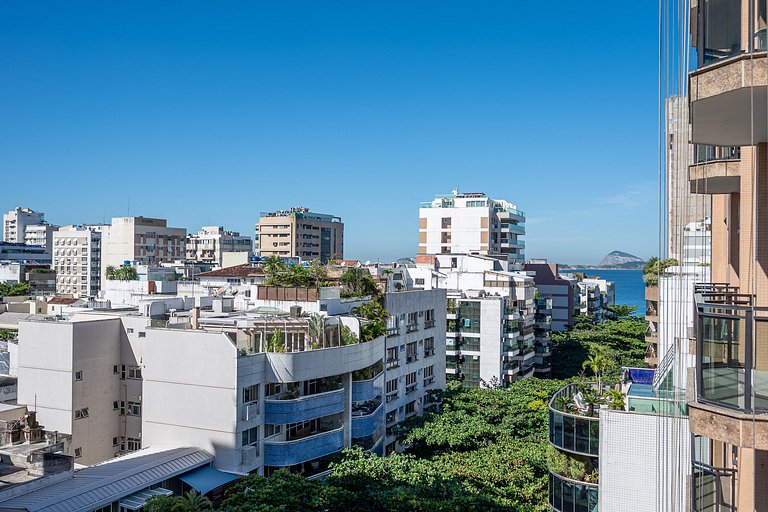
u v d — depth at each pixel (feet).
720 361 38.14
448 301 279.08
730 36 38.14
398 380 199.21
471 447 164.86
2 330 247.70
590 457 94.27
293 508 106.93
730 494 48.16
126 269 429.38
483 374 273.95
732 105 37.68
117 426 161.27
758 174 44.34
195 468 135.85
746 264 49.67
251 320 162.09
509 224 501.15
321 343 159.53
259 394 146.30
